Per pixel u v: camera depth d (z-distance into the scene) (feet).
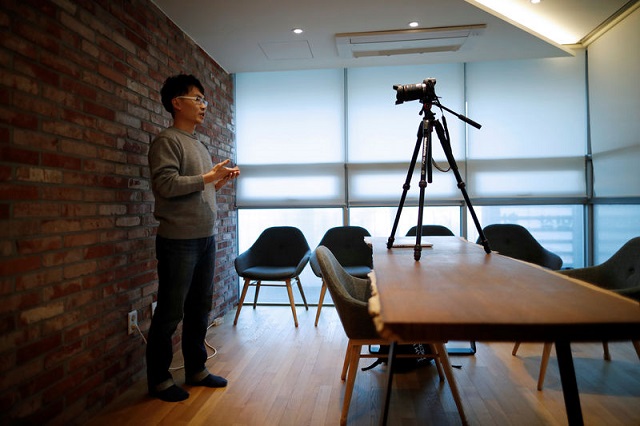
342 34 10.10
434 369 7.47
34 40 5.10
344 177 13.03
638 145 10.17
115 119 6.77
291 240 11.96
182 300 6.52
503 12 10.41
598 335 2.34
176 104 6.69
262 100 13.33
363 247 11.69
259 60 11.80
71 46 5.75
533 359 7.87
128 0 7.25
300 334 9.81
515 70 12.70
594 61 12.08
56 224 5.42
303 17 9.21
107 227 6.49
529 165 12.67
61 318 5.48
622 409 5.84
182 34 9.63
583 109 12.55
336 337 9.55
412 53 11.34
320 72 13.14
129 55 7.24
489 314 2.56
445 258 5.27
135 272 7.25
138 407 6.24
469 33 10.08
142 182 7.55
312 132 13.15
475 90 12.81
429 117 5.92
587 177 12.54
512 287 3.40
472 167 12.81
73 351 5.69
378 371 7.43
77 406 5.73
